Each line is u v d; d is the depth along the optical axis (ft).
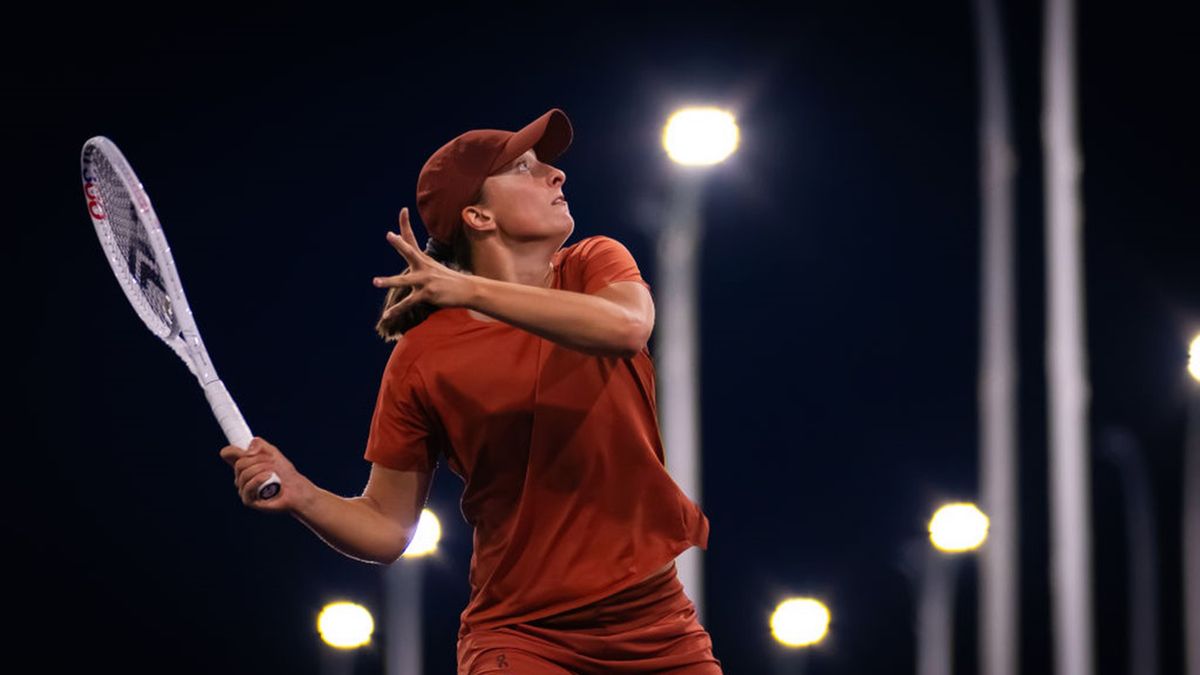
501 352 51.06
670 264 140.05
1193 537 211.00
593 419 50.93
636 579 51.21
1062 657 152.05
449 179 53.47
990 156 168.14
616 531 51.60
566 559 51.42
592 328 47.44
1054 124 157.99
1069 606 152.66
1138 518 228.63
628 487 51.55
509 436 51.13
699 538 52.90
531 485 51.29
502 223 53.26
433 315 52.47
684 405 140.36
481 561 53.26
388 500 52.49
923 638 211.61
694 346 141.49
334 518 51.06
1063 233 156.46
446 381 51.13
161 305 52.29
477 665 52.19
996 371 166.61
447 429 51.67
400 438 52.19
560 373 50.88
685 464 139.33
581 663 51.62
